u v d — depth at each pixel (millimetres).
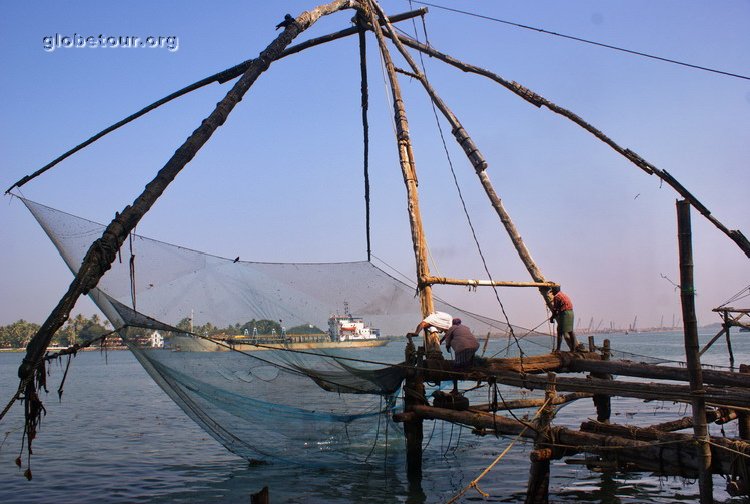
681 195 10281
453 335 10727
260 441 10586
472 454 12719
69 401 25906
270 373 10109
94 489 10812
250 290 10797
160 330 8984
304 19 11055
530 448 13297
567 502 9250
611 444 7535
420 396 10617
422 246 12828
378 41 14195
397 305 12711
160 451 14219
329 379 10297
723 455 6645
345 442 10898
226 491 10328
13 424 19312
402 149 13828
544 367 11812
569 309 12641
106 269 7414
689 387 7281
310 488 10266
